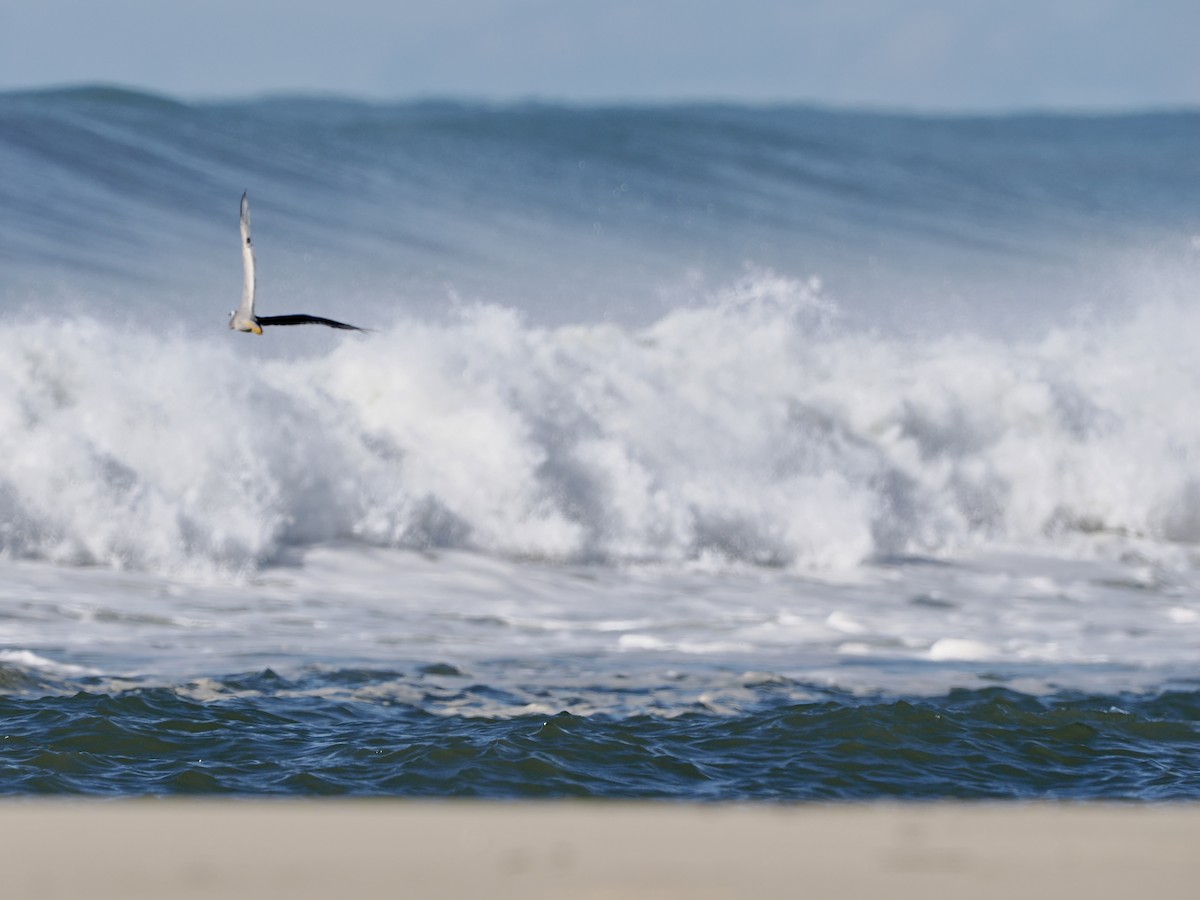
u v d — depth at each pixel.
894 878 13.57
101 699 34.78
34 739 31.75
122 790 29.36
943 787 32.12
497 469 56.59
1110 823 15.50
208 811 15.49
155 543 49.25
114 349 54.81
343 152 136.50
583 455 57.97
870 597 53.88
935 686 39.97
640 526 57.12
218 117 137.00
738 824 15.29
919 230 146.00
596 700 37.31
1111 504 66.62
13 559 48.06
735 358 68.25
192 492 51.50
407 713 35.47
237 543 50.25
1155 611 53.38
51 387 52.38
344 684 37.81
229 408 53.69
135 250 99.38
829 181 158.12
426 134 145.25
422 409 57.88
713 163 156.50
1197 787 32.75
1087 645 46.78
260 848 14.23
